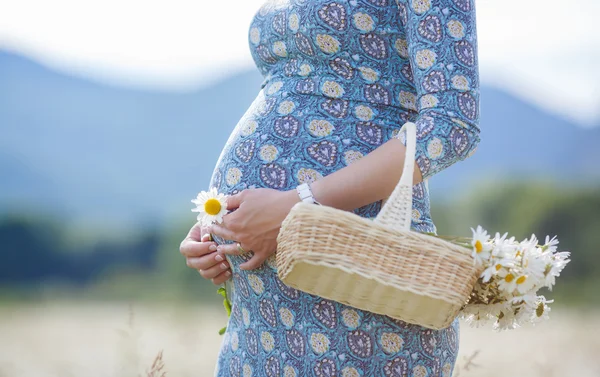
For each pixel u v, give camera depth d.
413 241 2.91
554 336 15.91
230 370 3.61
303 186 3.20
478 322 3.30
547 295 33.34
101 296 40.09
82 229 62.28
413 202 3.44
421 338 3.31
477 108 3.19
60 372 11.17
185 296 33.47
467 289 2.96
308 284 2.99
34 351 14.90
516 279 3.01
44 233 61.91
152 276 45.47
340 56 3.40
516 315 3.17
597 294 33.38
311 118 3.40
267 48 3.62
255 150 3.48
